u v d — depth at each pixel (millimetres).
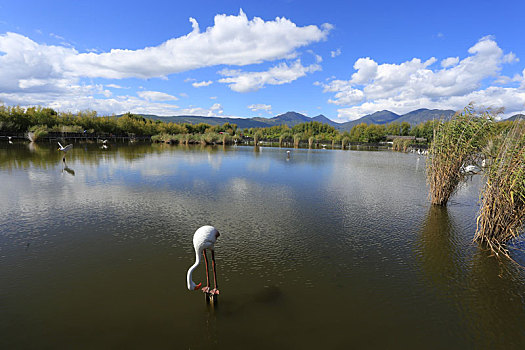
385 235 7840
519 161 6613
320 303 4707
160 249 6488
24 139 42969
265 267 5859
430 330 4180
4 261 5750
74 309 4359
